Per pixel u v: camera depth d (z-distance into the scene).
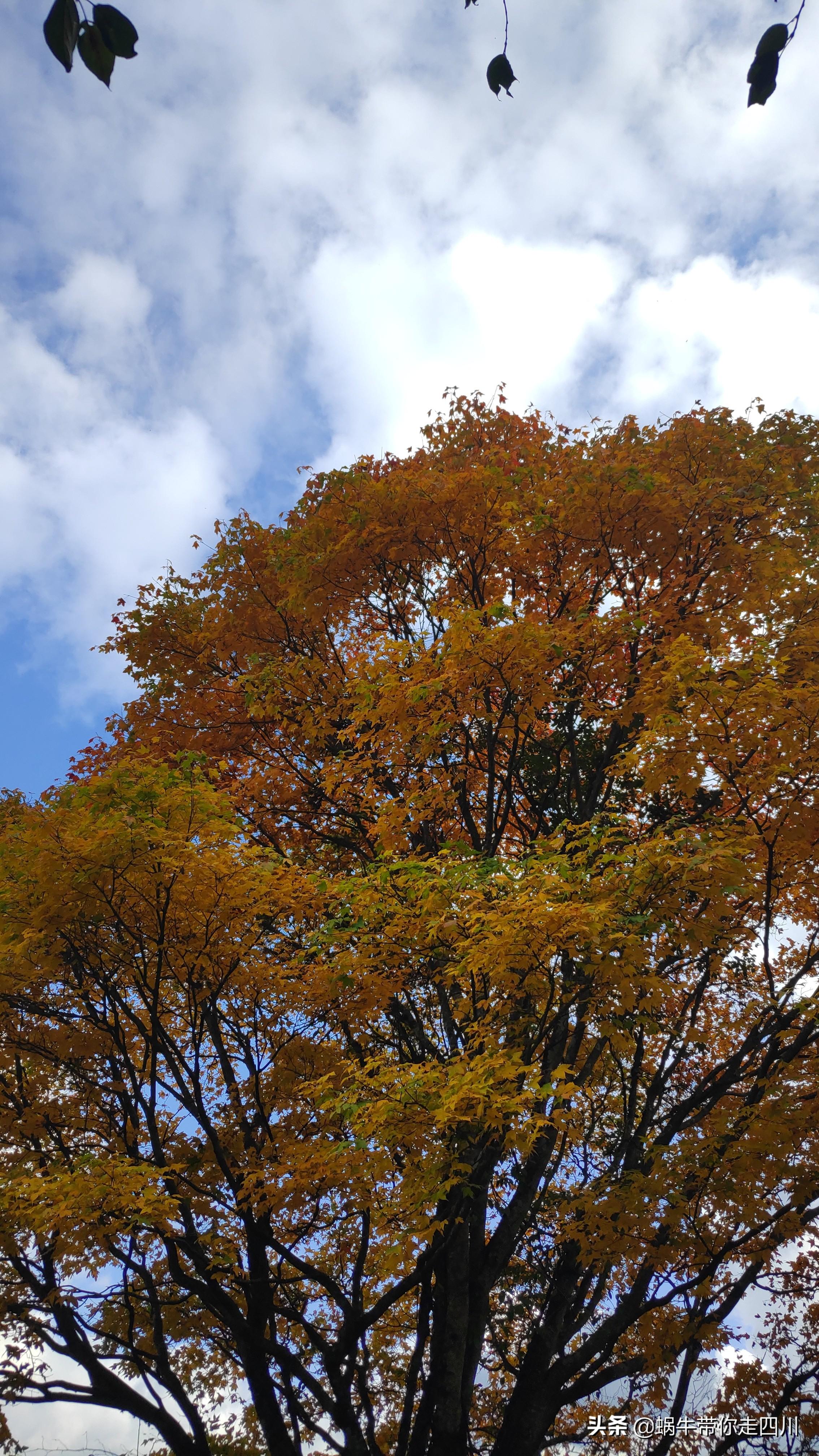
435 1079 6.19
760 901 8.03
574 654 9.24
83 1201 6.09
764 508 9.83
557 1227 9.36
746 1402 10.45
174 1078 7.60
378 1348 11.16
